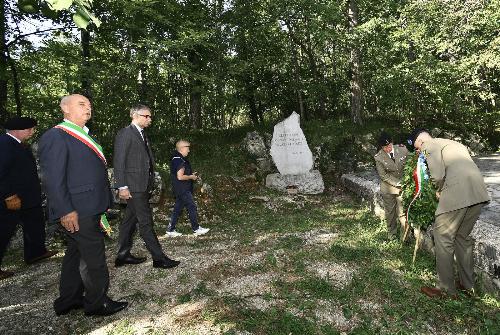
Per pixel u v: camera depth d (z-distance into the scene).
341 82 15.22
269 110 15.87
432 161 3.46
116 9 9.04
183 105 12.32
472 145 12.55
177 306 3.41
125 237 4.55
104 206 3.19
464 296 3.45
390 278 3.93
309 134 11.59
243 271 4.25
